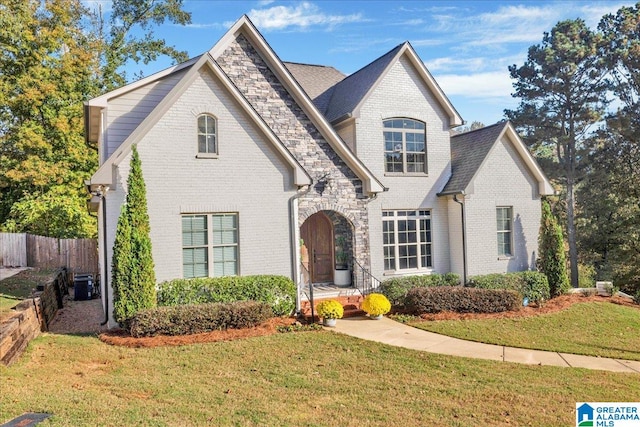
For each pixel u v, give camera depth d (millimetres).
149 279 11648
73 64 27297
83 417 6070
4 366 7973
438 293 14211
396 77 17672
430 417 6855
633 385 8766
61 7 26953
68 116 26953
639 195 26344
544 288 17047
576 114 34281
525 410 7254
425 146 18188
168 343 10586
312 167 15500
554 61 33906
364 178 16094
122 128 14195
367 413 6898
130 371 8539
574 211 37844
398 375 8773
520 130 36938
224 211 13359
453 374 8953
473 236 17547
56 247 24188
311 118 15672
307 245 17094
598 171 33719
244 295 12945
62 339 10758
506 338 11906
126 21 32062
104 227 12898
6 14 24109
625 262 25547
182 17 32875
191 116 13031
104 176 11797
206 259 13258
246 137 13703
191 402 7008
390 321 13523
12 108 26031
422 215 18109
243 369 8883
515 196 18406
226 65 14875
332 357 9836
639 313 15727
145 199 11930
